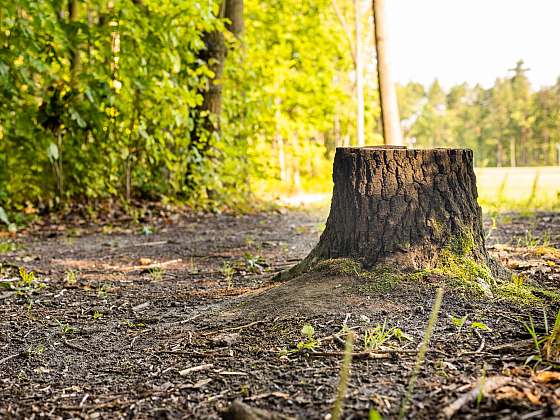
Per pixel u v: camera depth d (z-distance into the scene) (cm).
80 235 989
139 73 1161
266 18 2402
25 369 358
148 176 1327
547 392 261
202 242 879
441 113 6850
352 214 447
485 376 286
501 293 405
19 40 1054
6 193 1097
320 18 2597
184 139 1288
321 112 2669
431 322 267
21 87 1208
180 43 1236
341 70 2939
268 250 776
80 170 1213
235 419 250
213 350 359
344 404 268
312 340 346
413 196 433
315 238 889
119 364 357
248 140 1684
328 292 411
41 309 499
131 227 1076
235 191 1434
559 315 310
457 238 429
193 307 475
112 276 637
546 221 945
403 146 468
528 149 5147
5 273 654
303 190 2588
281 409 272
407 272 419
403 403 260
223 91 1502
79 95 1160
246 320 400
